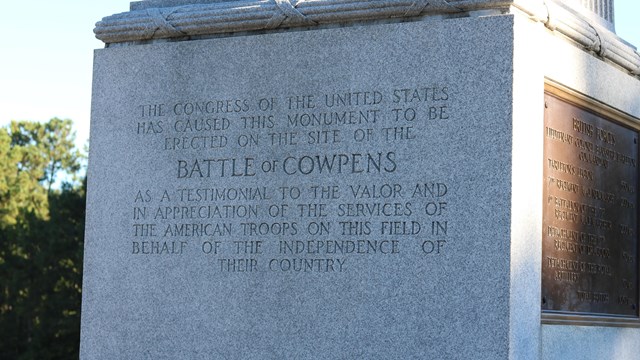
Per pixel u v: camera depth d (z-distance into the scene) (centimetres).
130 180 501
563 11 483
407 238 452
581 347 482
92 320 500
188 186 491
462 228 444
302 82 475
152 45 503
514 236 439
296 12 478
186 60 496
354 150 464
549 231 470
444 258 445
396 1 462
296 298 468
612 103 516
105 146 506
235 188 482
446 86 451
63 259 2041
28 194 2853
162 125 498
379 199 458
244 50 486
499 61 444
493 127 442
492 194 440
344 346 458
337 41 471
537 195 455
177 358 485
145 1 521
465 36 450
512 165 439
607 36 519
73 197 2042
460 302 442
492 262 438
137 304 494
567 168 484
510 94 441
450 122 449
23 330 2100
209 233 485
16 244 2098
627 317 520
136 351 492
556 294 471
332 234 464
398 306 451
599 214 505
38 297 2064
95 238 504
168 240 492
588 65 500
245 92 484
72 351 2014
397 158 457
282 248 472
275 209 475
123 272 498
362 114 464
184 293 486
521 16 456
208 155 488
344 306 460
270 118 479
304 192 471
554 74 475
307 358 464
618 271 517
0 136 2944
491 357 436
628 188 529
